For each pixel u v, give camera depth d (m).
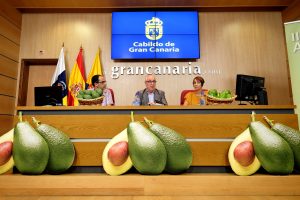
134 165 1.63
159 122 1.81
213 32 4.63
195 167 1.77
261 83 2.62
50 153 1.66
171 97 4.43
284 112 1.85
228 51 4.57
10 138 1.71
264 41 4.61
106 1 4.38
